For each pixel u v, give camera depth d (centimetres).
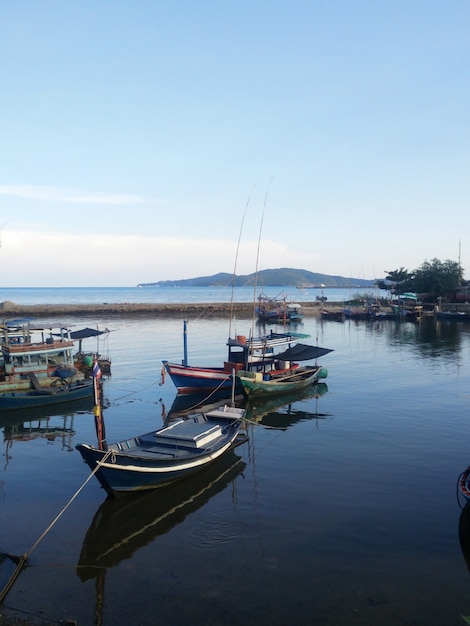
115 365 5522
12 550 1698
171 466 2161
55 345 4019
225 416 2872
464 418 3275
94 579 1527
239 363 4294
